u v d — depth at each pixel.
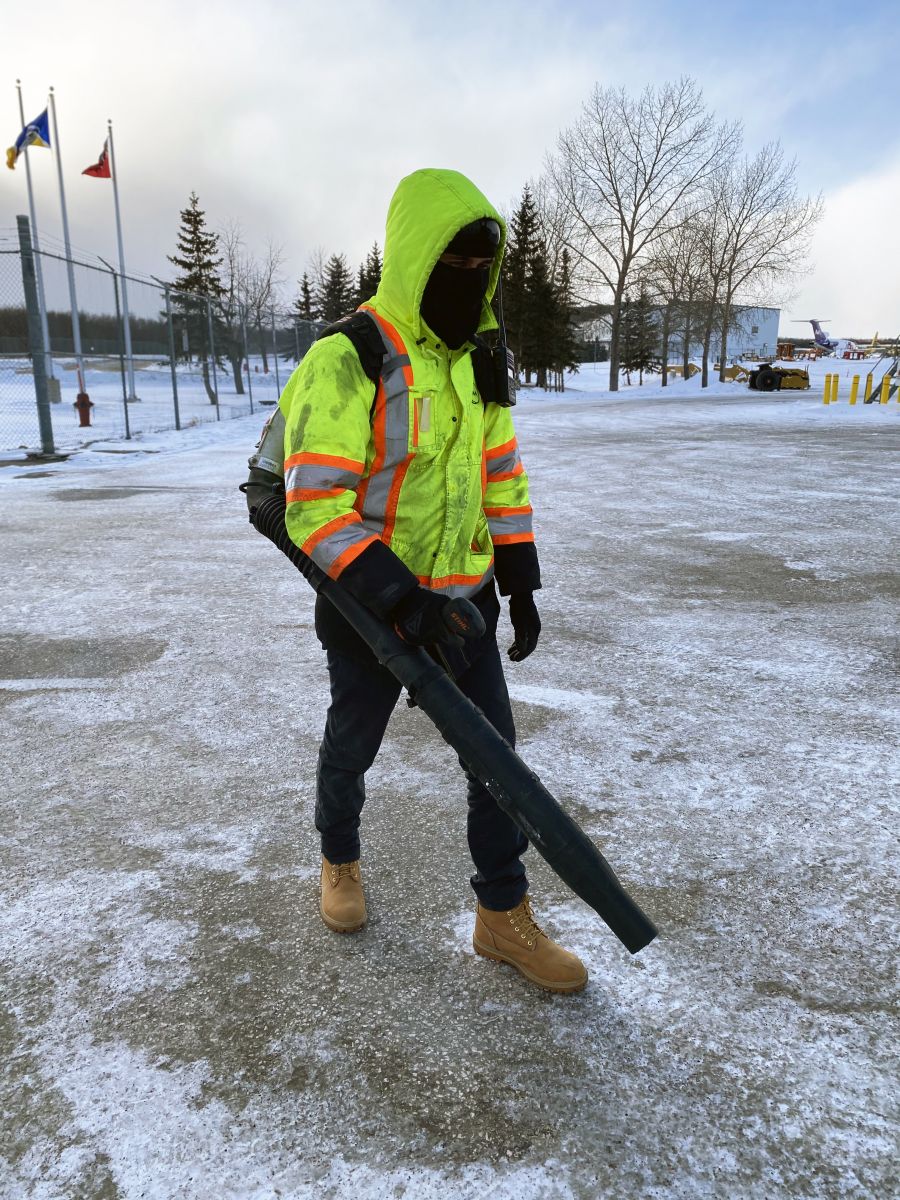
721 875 2.48
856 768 3.13
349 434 1.68
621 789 2.98
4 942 2.22
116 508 8.88
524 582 2.07
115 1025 1.93
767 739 3.38
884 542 6.97
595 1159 1.58
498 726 2.03
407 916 2.31
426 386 1.78
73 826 2.80
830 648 4.45
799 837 2.67
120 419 19.08
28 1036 1.90
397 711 3.68
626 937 1.48
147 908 2.36
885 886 2.42
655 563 6.32
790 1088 1.73
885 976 2.06
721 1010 1.96
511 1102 1.70
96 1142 1.62
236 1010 1.97
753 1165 1.56
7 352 14.88
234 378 23.94
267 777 3.13
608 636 4.67
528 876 2.53
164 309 19.30
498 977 2.07
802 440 16.20
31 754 3.33
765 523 7.84
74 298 15.92
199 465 12.67
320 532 1.65
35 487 10.48
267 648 4.53
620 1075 1.77
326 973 2.09
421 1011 1.96
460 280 1.73
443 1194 1.51
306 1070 1.79
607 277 46.03
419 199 1.67
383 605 1.62
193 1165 1.57
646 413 25.81
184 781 3.11
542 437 17.27
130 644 4.60
